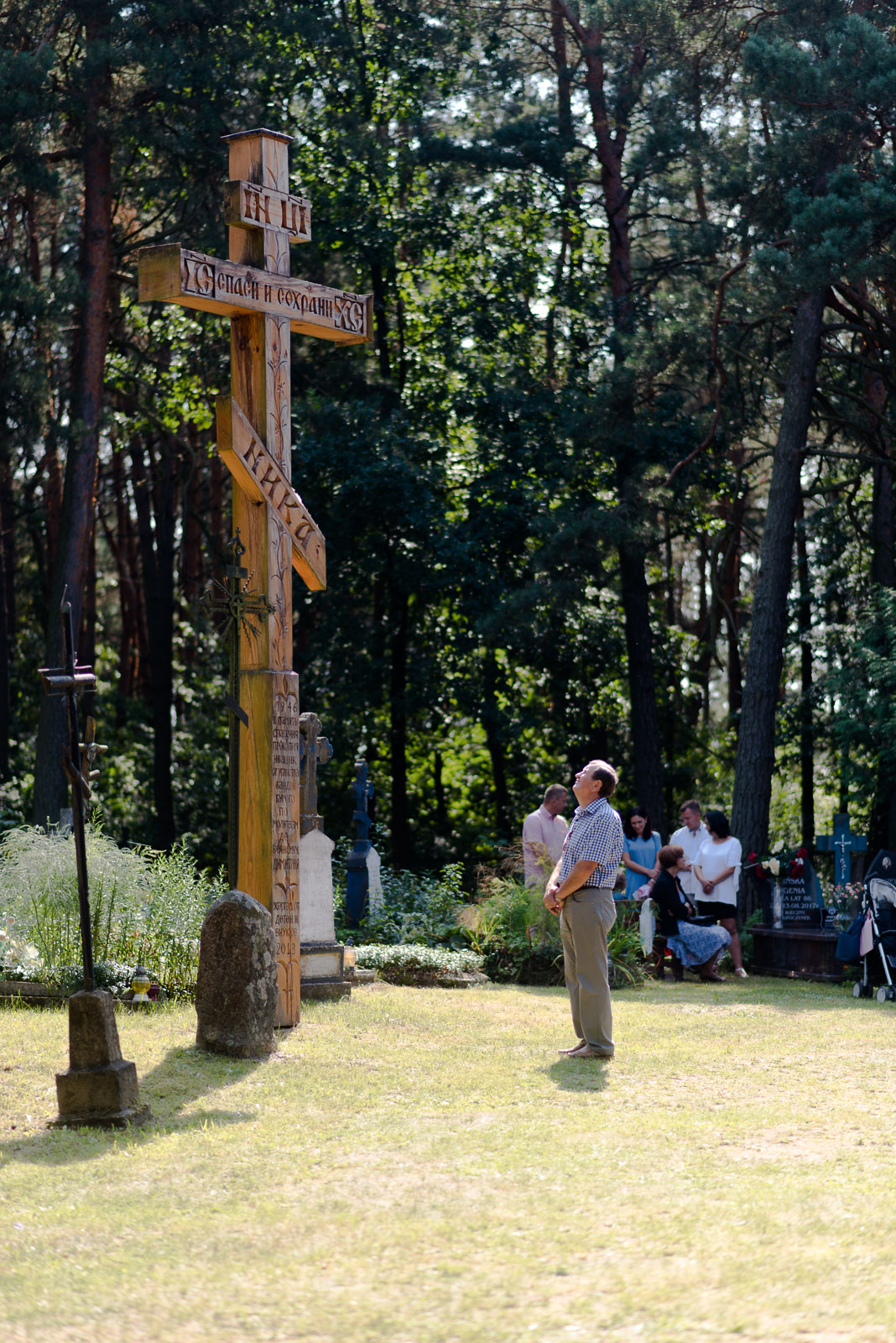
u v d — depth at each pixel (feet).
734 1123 19.77
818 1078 23.56
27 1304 12.64
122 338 83.35
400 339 83.82
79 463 65.92
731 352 71.72
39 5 64.28
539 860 41.27
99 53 62.03
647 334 68.28
